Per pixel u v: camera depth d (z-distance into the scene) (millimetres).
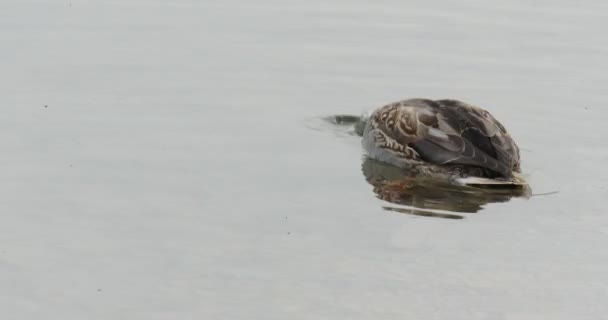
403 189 19438
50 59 27141
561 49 29609
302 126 22953
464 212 18125
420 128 21172
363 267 15422
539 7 34812
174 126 22359
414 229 17125
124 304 14039
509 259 15891
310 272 15180
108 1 33938
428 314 13914
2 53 27516
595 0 35969
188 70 26750
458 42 30234
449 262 15703
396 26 31969
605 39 30719
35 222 16906
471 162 19938
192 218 17234
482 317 13875
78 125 22094
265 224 17047
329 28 31531
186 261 15469
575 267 15625
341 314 13836
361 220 17469
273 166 20172
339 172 20062
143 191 18453
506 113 24094
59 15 31766
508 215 17984
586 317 13969
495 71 27500
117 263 15367
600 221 17625
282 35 30578
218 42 29562
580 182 19734
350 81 26375
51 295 14297
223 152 20844
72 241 16156
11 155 20109
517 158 20406
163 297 14273
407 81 26469
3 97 23859
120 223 16938
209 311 13859
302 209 17875
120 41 29203
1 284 14633
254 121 23047
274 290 14539
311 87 25812
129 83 25422
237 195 18438
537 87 26141
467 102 24891
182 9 33344
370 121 22484
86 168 19562
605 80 26734
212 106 23953
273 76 26547
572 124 23328
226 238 16391
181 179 19141
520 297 14539
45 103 23547
